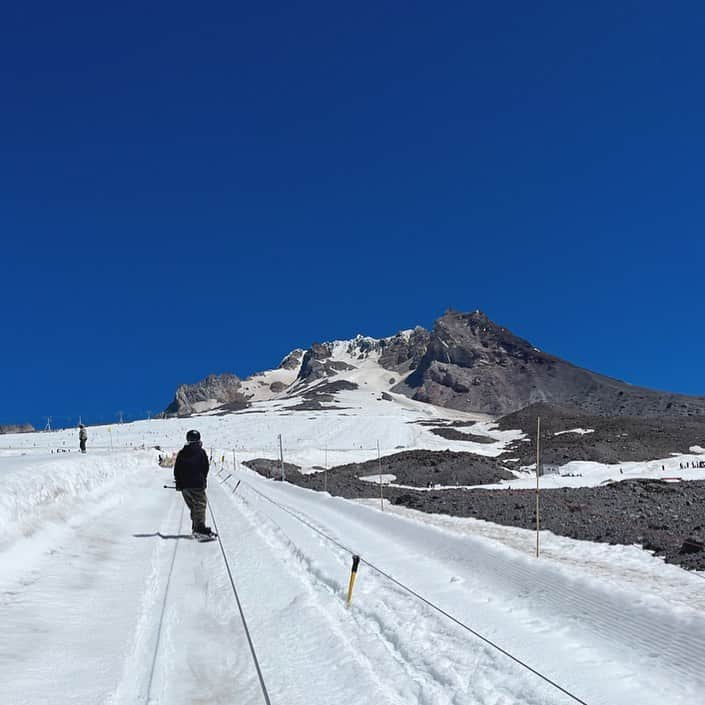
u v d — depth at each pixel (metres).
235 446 120.69
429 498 29.16
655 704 5.07
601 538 15.46
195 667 6.21
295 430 137.88
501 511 22.38
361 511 18.61
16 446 138.50
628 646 6.30
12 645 6.33
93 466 22.98
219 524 16.84
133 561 11.27
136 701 5.28
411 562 11.19
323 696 5.52
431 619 7.52
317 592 9.16
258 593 9.09
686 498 27.41
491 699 5.31
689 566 11.77
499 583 9.07
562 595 7.82
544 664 5.96
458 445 101.06
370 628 7.42
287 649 6.73
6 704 4.99
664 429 87.69
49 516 12.72
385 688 5.68
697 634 5.85
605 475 53.78
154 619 7.64
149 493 26.77
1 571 8.97
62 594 8.50
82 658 6.18
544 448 76.94
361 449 106.06
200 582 9.82
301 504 23.64
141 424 173.12
